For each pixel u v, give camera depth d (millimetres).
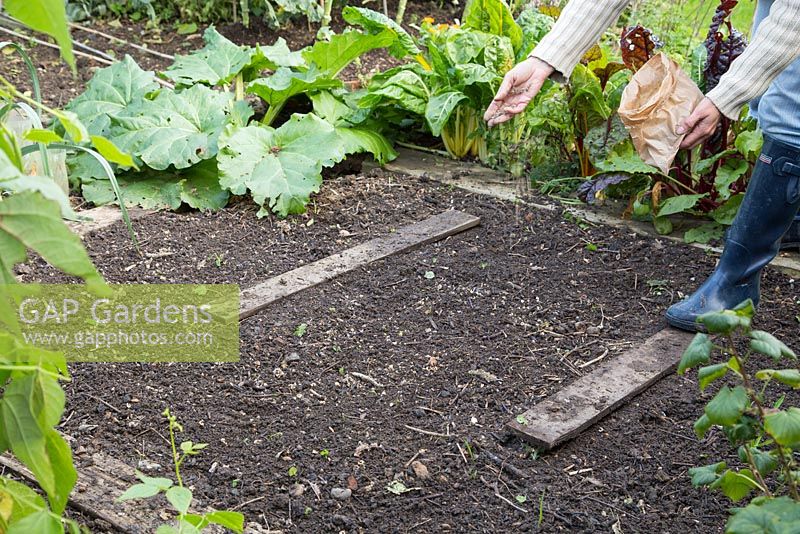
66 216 1178
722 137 3951
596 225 4156
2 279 1178
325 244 3945
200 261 3750
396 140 5117
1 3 1162
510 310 3422
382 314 3369
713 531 2324
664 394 2912
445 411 2820
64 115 1188
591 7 3162
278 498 2404
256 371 2992
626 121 3256
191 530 1715
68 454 1405
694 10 6359
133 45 6375
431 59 5141
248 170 4191
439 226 4062
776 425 1604
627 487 2490
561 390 2885
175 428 2695
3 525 1382
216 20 6902
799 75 2879
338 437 2680
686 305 3266
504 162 4766
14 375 1438
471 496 2447
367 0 7254
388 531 2312
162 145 4234
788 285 3613
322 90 4785
